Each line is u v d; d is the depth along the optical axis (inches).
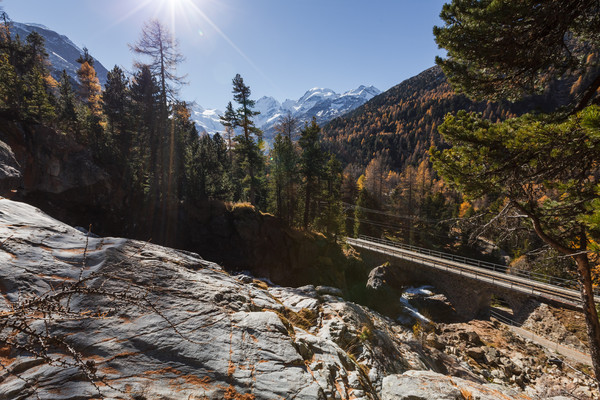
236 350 151.0
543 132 189.9
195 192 1244.5
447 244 1836.9
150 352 129.6
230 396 122.4
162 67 1110.4
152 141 1331.2
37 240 174.6
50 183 1130.7
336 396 165.6
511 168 232.5
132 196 1272.1
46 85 1744.6
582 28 252.5
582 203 201.9
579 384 507.2
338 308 394.0
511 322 840.3
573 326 703.1
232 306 195.8
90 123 1317.7
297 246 1250.0
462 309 997.8
